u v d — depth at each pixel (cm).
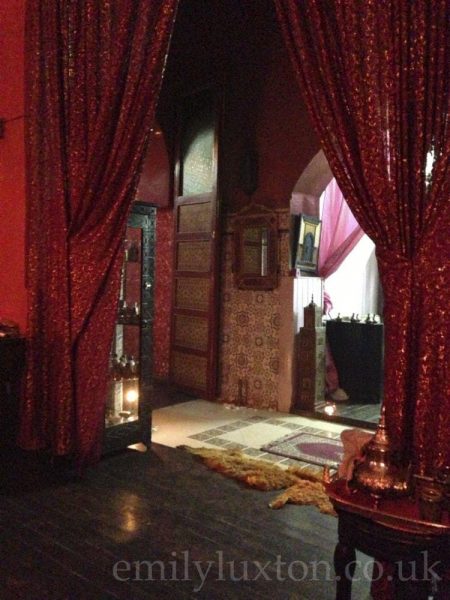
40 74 366
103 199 344
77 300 352
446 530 167
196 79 612
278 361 549
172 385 640
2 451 362
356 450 238
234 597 225
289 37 248
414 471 207
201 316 604
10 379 360
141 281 396
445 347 203
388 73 215
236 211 585
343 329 600
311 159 519
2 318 396
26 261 371
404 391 212
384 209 217
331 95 233
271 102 550
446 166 202
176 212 638
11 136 390
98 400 355
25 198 376
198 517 297
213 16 593
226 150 589
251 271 566
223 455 390
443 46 204
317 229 567
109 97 334
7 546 260
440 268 204
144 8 323
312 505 316
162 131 640
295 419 518
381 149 218
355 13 224
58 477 350
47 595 222
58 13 357
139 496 324
